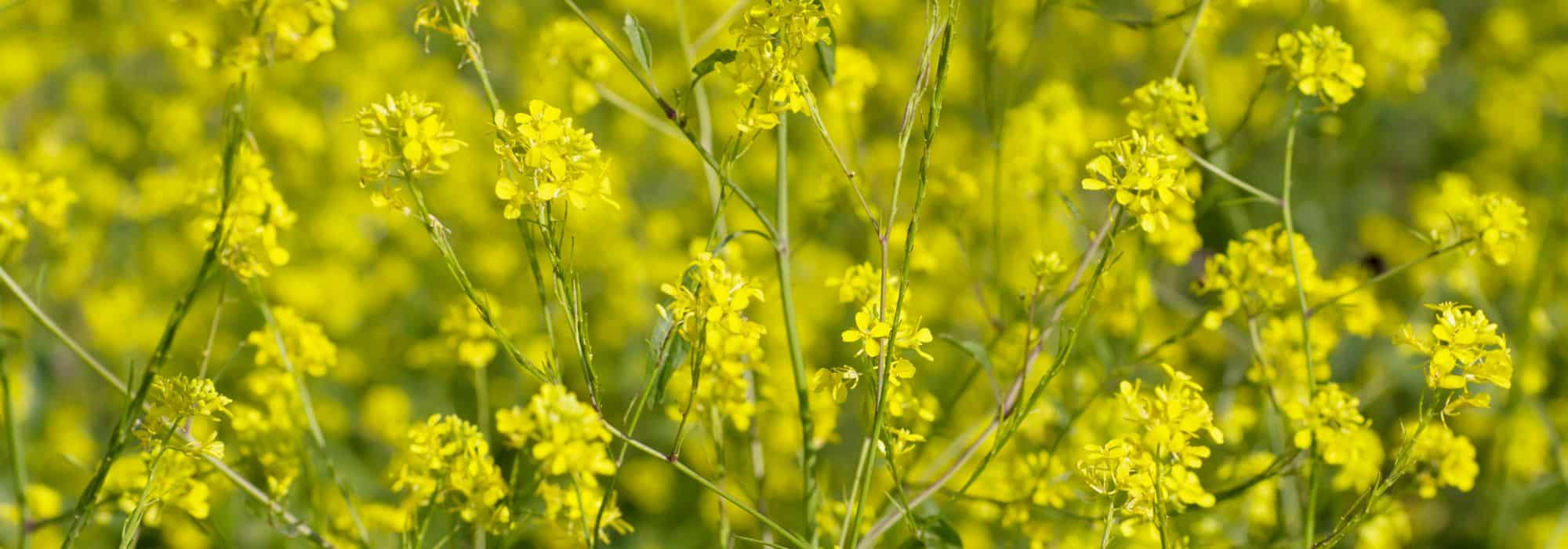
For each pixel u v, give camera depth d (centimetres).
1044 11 214
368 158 149
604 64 241
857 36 554
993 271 279
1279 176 430
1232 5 271
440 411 367
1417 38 349
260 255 169
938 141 435
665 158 487
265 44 153
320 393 379
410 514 185
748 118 157
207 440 170
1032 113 285
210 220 169
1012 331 230
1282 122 232
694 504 350
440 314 412
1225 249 396
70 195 193
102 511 204
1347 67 189
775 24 152
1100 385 210
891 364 150
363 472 349
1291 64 191
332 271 410
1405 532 237
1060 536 221
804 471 181
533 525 241
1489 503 321
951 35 141
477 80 523
